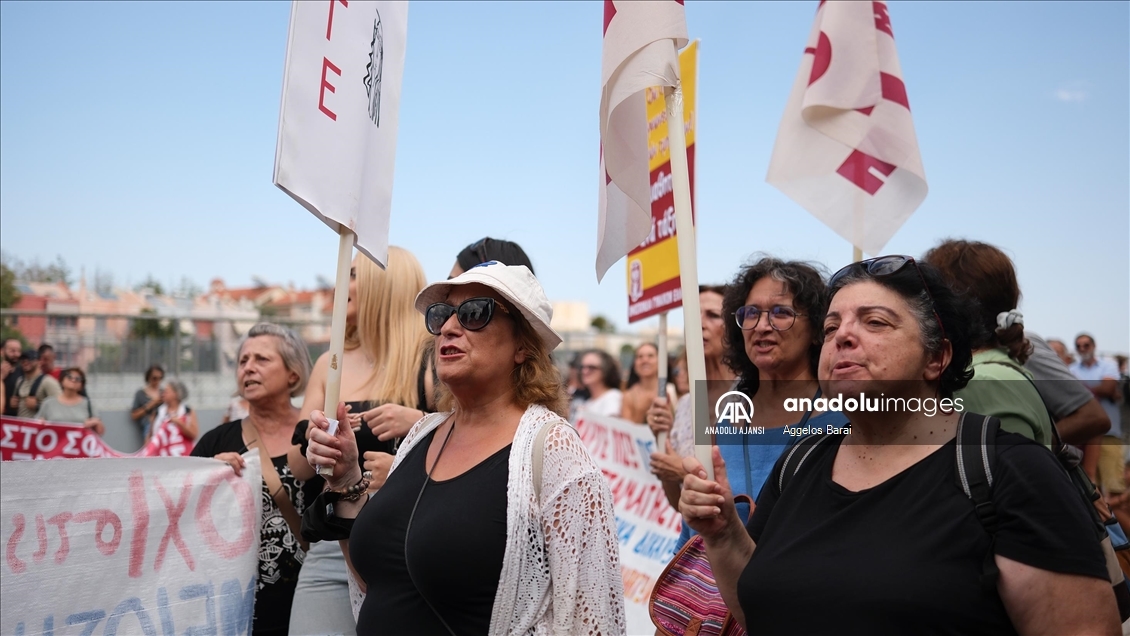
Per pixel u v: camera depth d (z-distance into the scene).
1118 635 1.67
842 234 3.62
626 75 2.34
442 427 2.60
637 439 5.35
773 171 3.77
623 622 2.21
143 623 3.04
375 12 2.96
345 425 2.67
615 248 2.77
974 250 2.96
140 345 10.45
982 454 1.81
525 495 2.18
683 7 2.35
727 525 2.13
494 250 3.36
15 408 9.48
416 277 3.55
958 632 1.72
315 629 3.21
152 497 3.13
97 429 9.44
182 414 10.01
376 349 3.53
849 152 3.66
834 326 2.05
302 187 2.54
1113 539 2.63
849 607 1.79
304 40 2.62
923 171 3.63
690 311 2.21
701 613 2.44
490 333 2.40
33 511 2.88
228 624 3.22
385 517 2.38
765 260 3.20
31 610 2.82
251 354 3.62
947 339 1.99
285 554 3.42
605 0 2.49
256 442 3.58
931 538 1.77
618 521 5.29
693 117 4.00
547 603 2.18
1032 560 1.67
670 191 4.19
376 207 2.92
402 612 2.24
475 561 2.15
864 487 1.97
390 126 3.03
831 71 3.71
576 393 11.14
